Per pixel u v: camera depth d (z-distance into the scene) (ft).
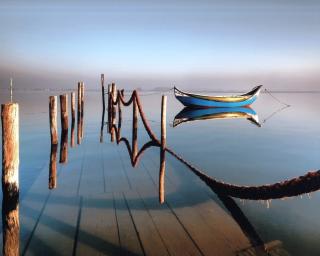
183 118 105.40
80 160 36.99
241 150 51.31
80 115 49.01
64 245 16.70
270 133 74.28
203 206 22.63
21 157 40.14
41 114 110.93
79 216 20.53
